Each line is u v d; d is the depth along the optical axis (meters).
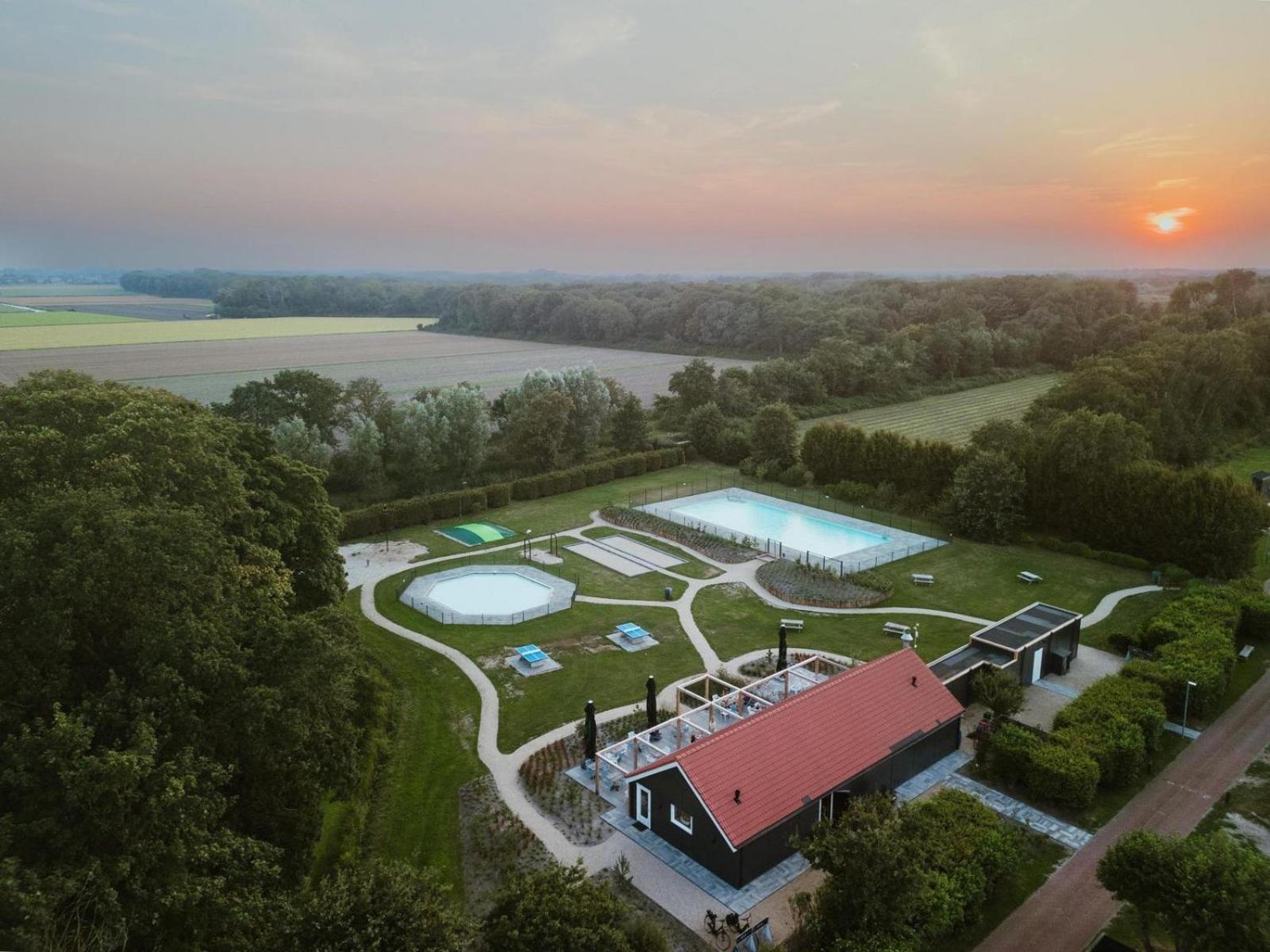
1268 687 42.44
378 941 18.09
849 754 32.50
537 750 37.38
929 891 23.95
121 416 35.75
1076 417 66.19
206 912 21.62
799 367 122.31
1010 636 43.47
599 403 96.31
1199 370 90.69
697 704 41.12
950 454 74.06
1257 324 109.88
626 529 71.62
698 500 81.12
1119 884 23.25
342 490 80.62
